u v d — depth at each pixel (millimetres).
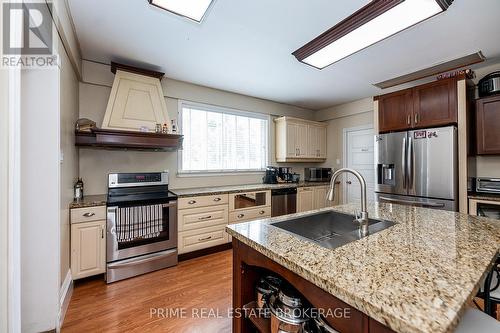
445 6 1673
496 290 1201
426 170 2832
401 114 3182
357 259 853
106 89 2924
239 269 1232
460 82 2689
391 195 3162
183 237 2830
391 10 1738
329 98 4402
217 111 3871
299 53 2510
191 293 2113
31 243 1607
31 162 1615
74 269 2150
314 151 4887
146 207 2504
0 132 1081
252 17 1963
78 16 1956
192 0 1710
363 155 4496
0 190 1086
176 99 3461
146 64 2893
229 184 4008
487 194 2682
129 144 2650
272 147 4594
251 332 1237
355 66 2945
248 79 3420
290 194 4031
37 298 1612
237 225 1349
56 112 1684
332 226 1675
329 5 1806
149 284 2273
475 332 850
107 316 1788
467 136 2678
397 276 721
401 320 525
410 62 2826
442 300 592
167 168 3371
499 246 987
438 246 984
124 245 2410
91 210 2238
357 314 667
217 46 2455
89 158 2828
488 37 2266
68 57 2133
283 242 1044
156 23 2059
